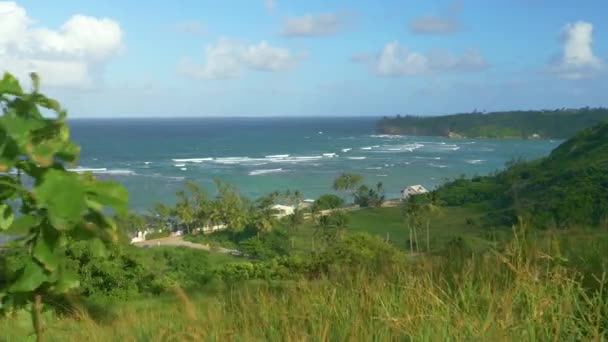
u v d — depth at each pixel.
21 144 1.99
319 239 78.75
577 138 124.38
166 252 55.47
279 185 143.62
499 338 3.03
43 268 2.14
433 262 5.10
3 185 1.98
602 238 5.06
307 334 3.56
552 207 76.44
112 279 15.06
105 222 2.16
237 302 4.84
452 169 179.00
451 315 3.54
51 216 1.96
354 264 5.62
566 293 3.61
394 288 4.30
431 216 81.94
